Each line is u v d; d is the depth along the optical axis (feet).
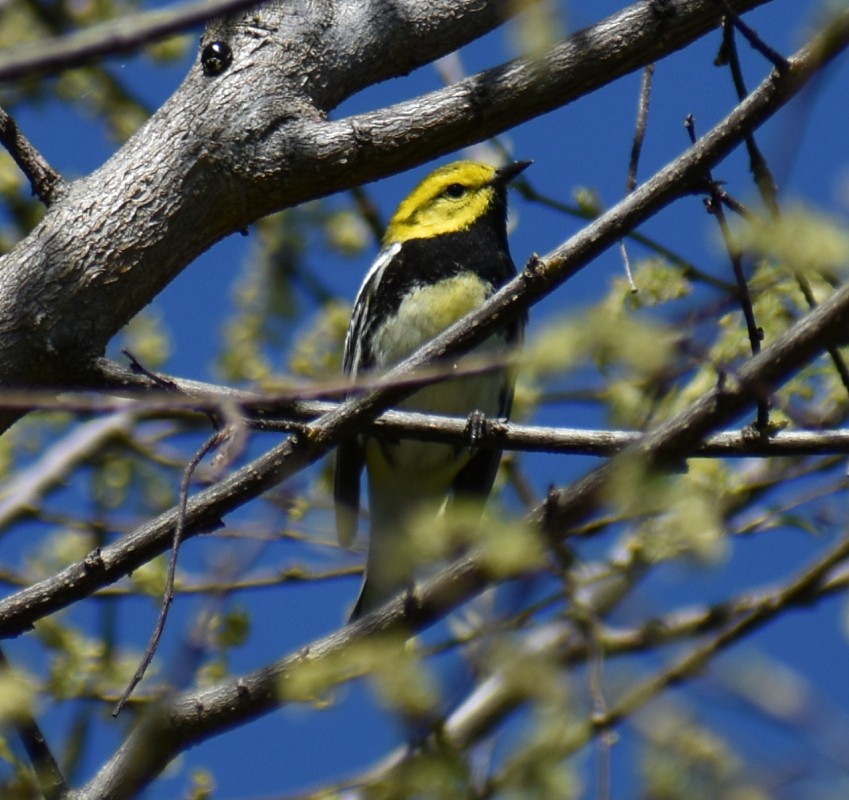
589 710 26.99
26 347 25.61
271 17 27.48
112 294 25.95
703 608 38.63
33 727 23.90
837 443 25.76
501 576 19.60
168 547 24.76
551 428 28.63
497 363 20.44
